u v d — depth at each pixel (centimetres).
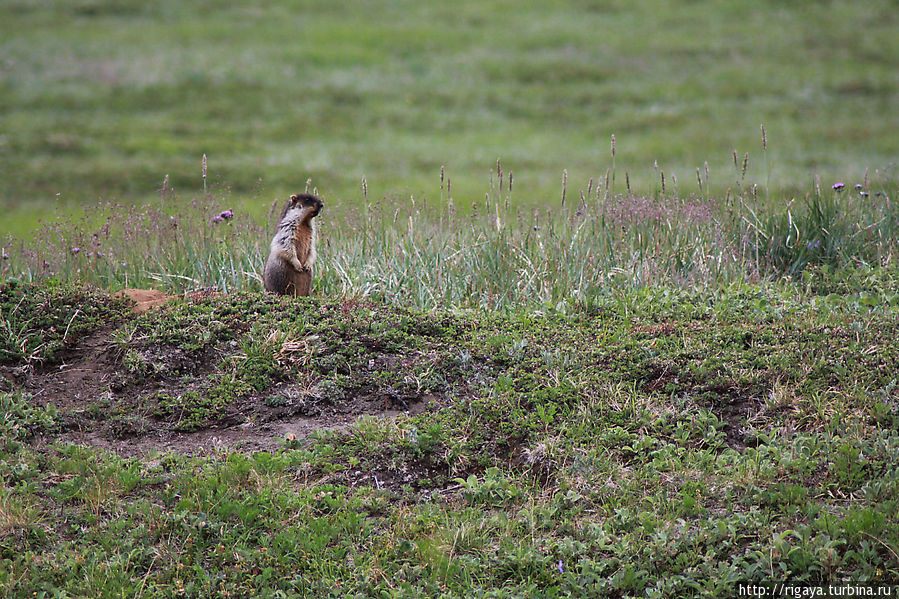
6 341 1355
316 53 6488
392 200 2236
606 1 8031
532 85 6047
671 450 1118
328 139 4941
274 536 1000
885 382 1200
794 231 1875
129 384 1319
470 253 1808
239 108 5375
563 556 964
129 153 4509
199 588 928
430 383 1291
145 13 7338
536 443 1148
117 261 1891
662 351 1327
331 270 1825
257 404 1272
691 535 973
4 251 1947
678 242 1838
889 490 992
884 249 1816
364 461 1135
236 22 7206
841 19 7362
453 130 5216
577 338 1399
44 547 984
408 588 920
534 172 4362
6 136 4641
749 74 6156
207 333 1392
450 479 1115
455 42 6906
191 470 1106
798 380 1223
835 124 5125
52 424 1215
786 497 1005
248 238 1961
